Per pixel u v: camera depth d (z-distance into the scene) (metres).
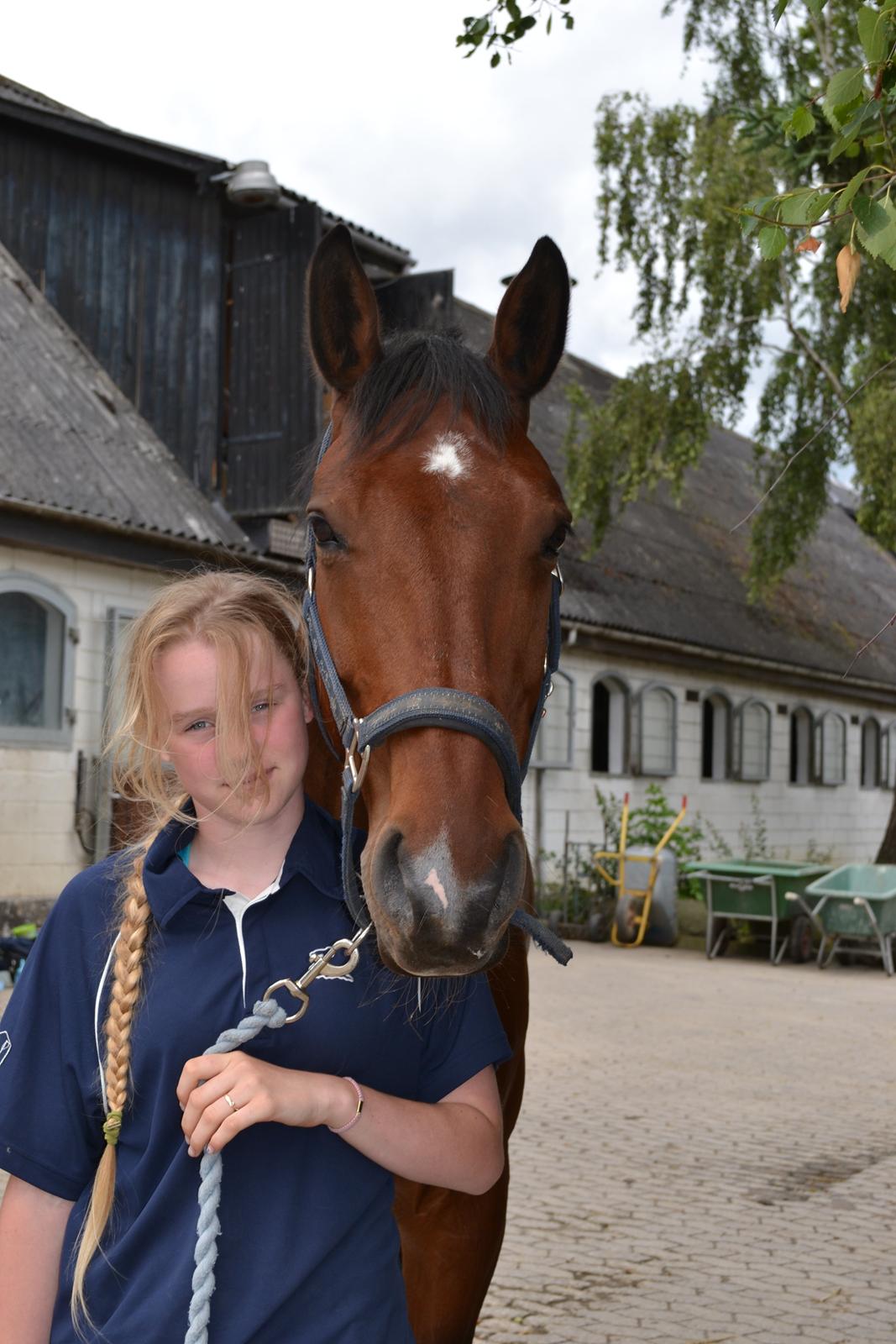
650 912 13.32
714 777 19.98
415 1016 1.63
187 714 1.54
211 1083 1.38
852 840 24.30
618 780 17.30
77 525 10.52
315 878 1.61
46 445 11.18
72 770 10.82
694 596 20.28
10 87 16.30
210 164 13.19
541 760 15.72
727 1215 4.69
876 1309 3.81
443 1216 2.09
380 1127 1.46
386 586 1.85
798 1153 5.56
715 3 15.67
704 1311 3.76
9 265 13.12
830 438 16.09
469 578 1.83
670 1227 4.53
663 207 16.12
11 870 10.31
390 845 1.65
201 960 1.54
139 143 13.12
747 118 10.05
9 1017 1.58
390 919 1.59
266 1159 1.51
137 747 1.63
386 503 1.88
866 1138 5.86
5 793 10.28
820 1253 4.30
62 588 10.75
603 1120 6.04
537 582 1.94
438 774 1.69
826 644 23.05
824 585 26.75
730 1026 8.67
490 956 1.60
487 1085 1.66
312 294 2.12
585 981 10.56
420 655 1.80
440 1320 2.09
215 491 13.04
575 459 16.72
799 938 12.54
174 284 13.35
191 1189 1.48
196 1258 1.41
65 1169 1.55
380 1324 1.52
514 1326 3.62
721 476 27.53
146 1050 1.51
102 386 12.83
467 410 1.98
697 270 15.44
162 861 1.58
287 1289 1.46
